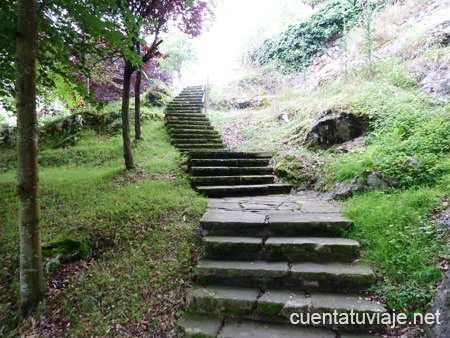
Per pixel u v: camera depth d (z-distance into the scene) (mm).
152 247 3217
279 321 2291
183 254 3084
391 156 4051
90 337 2365
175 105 9992
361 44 8133
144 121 9031
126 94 5559
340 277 2457
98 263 3123
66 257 3160
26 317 2621
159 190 4508
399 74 6047
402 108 5082
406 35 7109
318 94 7871
